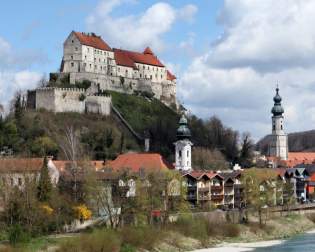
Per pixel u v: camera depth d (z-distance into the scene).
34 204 183.50
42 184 194.00
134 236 187.50
